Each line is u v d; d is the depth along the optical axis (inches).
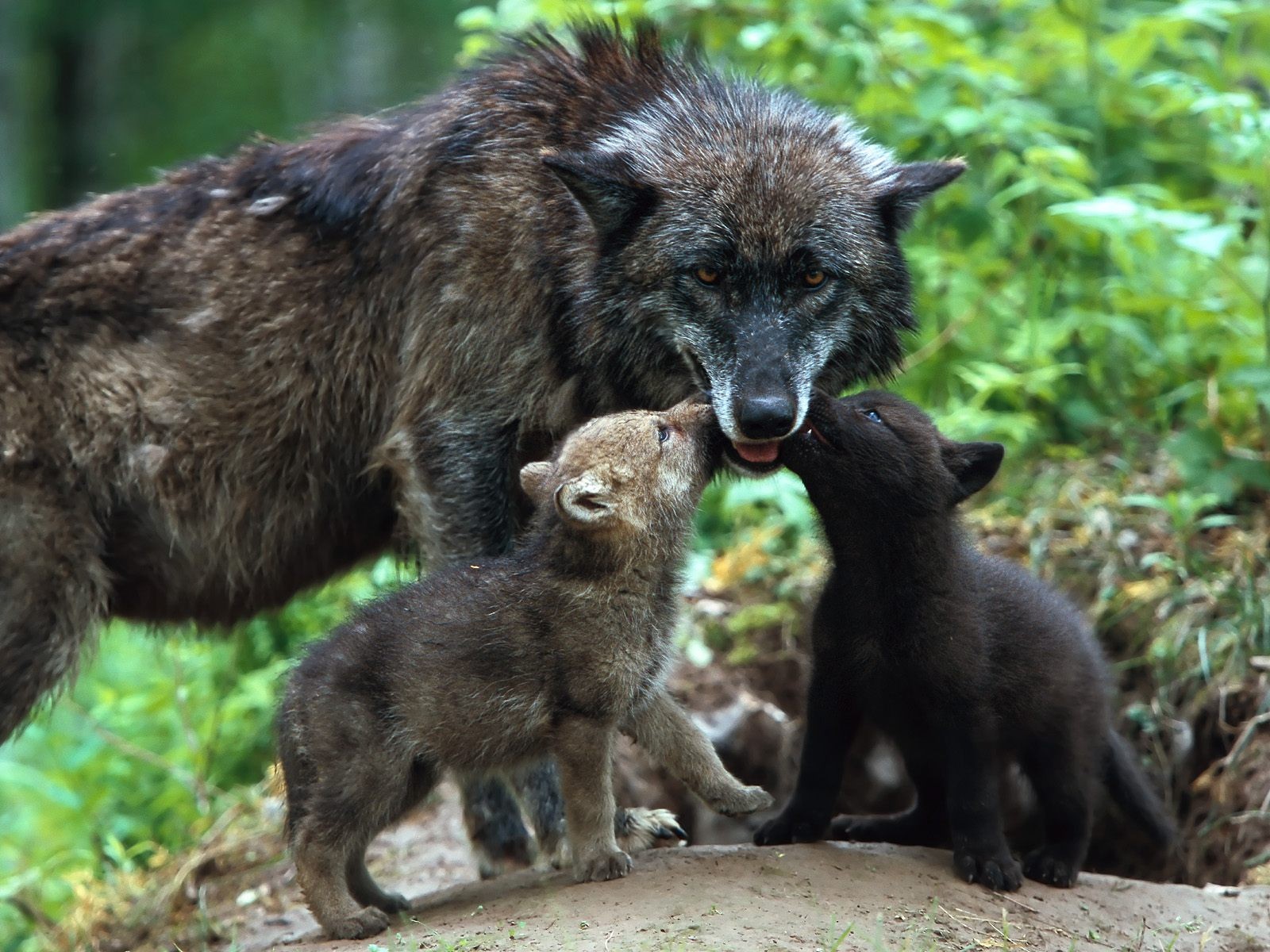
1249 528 479.8
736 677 501.7
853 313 364.2
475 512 370.6
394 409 386.9
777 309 349.4
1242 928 321.7
